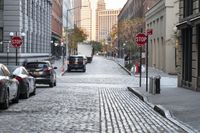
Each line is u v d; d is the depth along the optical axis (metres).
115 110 17.88
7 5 51.38
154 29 66.50
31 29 61.34
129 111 17.61
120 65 79.56
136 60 67.69
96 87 33.34
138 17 89.62
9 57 50.62
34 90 25.22
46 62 31.91
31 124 13.48
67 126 13.12
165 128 13.00
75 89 30.69
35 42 65.88
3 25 51.47
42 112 16.73
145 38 31.22
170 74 53.56
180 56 31.55
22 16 54.06
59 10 118.56
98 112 17.02
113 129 12.65
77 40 126.25
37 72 31.17
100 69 68.00
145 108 18.83
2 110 17.38
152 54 69.31
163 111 16.39
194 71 27.70
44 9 77.00
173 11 54.50
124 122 14.24
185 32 30.53
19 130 12.27
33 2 63.25
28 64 31.52
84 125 13.37
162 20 58.59
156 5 63.62
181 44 31.31
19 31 51.56
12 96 19.05
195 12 27.20
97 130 12.41
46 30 80.31
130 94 27.14
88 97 24.14
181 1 31.11
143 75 50.81
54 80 33.41
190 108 17.59
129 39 79.94
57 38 110.88
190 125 13.50
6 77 18.05
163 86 33.19
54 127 12.88
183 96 23.30
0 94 16.83
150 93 25.30
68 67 59.94
